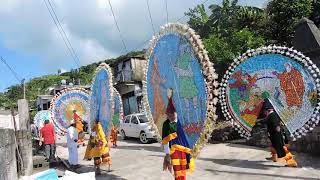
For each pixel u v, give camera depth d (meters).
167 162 6.75
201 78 6.51
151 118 8.52
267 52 9.91
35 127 21.78
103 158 10.45
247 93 10.24
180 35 7.04
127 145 17.50
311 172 8.34
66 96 17.09
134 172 10.40
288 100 9.70
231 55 17.77
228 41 19.12
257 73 10.09
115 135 17.02
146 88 8.70
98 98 10.67
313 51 10.97
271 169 9.02
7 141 6.39
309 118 9.40
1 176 5.44
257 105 10.09
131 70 30.88
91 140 10.50
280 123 9.26
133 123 18.98
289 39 17.80
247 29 19.05
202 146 6.52
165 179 9.12
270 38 18.61
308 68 9.30
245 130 10.39
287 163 9.06
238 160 10.55
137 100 30.45
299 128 9.56
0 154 5.45
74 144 12.17
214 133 14.81
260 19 20.09
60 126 16.81
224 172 9.19
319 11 17.64
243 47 18.16
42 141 13.42
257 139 12.51
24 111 11.62
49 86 58.59
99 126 10.39
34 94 51.84
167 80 7.62
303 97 9.46
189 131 6.88
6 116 12.42
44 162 12.55
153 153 13.96
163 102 7.84
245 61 10.25
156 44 8.01
